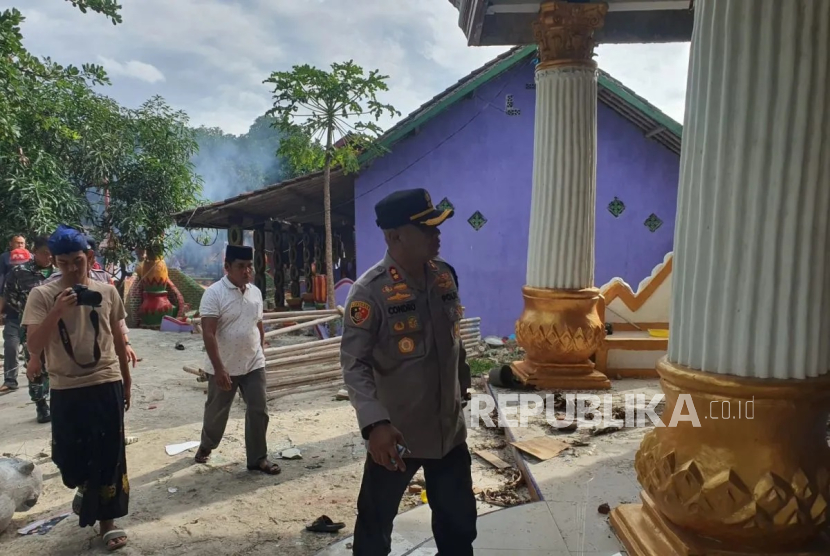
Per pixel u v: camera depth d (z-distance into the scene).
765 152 2.65
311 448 5.64
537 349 6.93
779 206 2.64
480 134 12.51
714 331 2.81
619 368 7.52
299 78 10.59
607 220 12.93
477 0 6.69
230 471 5.10
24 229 11.19
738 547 2.80
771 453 2.68
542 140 6.93
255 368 5.04
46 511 4.42
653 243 12.98
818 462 2.71
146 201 15.34
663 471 2.91
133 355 4.30
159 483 4.86
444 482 2.80
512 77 12.46
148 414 6.87
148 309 16.05
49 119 11.38
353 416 6.64
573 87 6.74
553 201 6.85
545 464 4.68
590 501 3.99
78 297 3.53
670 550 2.96
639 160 12.85
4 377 8.02
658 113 11.54
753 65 2.65
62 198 12.08
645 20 8.03
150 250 15.95
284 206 13.69
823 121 2.61
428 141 12.49
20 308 7.12
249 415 4.99
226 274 4.99
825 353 2.71
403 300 2.64
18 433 6.24
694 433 2.86
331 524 4.00
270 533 3.98
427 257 2.68
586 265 6.92
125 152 14.78
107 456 3.72
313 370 7.74
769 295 2.67
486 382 7.19
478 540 3.50
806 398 2.66
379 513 2.73
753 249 2.69
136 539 3.92
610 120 12.77
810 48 2.58
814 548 2.79
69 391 3.63
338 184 12.81
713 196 2.79
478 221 12.64
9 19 8.41
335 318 9.20
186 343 11.91
